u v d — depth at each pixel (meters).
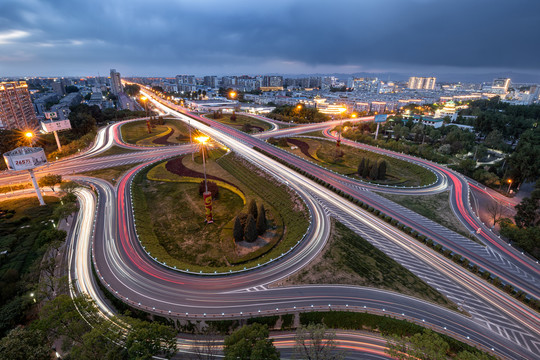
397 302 54.09
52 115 161.62
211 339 48.62
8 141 135.62
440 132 170.50
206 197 81.38
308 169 116.19
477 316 51.78
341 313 51.50
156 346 38.72
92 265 64.56
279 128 192.75
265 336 40.25
